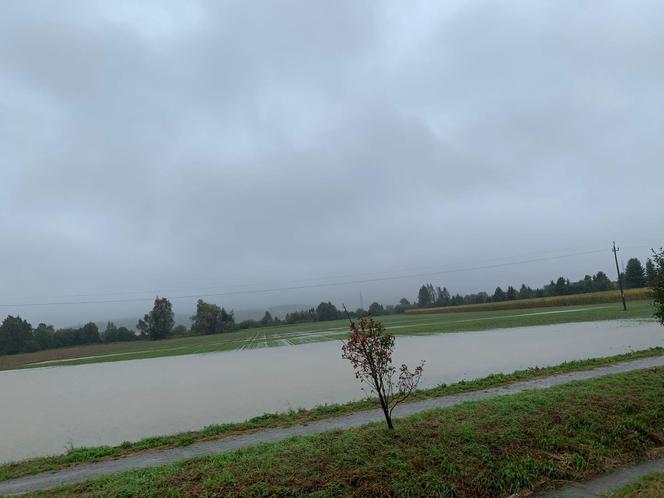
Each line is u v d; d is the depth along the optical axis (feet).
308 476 23.15
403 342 122.01
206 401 61.67
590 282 388.57
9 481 31.94
